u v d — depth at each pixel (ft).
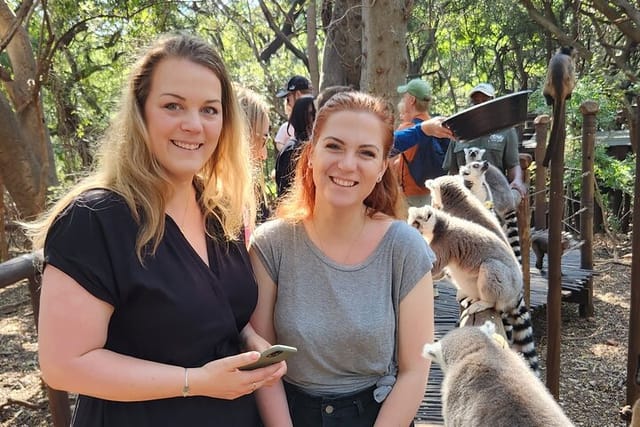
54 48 26.99
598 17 48.80
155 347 5.05
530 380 7.77
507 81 83.05
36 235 5.17
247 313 5.90
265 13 45.73
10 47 31.48
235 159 6.04
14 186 29.40
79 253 4.67
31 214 29.71
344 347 6.18
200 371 5.01
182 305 5.02
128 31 34.60
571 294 25.20
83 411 5.27
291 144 13.58
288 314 6.30
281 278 6.43
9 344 24.62
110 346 5.07
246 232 6.40
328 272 6.30
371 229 6.52
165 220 5.24
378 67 21.36
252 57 47.70
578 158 36.01
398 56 21.36
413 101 18.38
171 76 5.17
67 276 4.65
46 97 39.99
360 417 6.35
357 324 6.13
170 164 5.24
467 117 11.13
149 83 5.23
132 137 5.20
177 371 4.97
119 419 5.11
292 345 6.28
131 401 4.98
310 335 6.17
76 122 41.24
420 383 6.38
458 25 59.21
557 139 13.60
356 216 6.40
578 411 17.30
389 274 6.37
